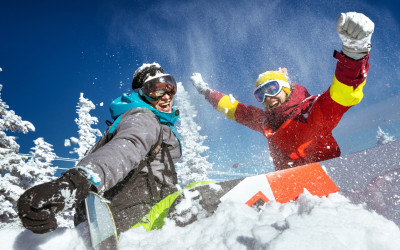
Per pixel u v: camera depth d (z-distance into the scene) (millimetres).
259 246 963
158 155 2020
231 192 1429
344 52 2078
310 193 1370
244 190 1435
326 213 1072
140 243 1279
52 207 988
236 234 1094
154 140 1713
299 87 3182
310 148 2826
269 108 3189
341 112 2539
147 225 1620
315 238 914
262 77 3221
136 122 1658
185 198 1435
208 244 1107
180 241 1212
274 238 946
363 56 2051
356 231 965
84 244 1258
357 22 1791
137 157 1441
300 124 2871
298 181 1437
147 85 2162
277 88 3061
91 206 1238
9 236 1369
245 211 1270
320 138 2768
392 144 1410
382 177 1307
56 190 980
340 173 1412
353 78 2193
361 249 934
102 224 1210
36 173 9469
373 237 933
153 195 1863
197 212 1382
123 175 1339
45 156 10539
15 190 8484
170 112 2260
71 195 1029
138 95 2188
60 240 1359
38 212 936
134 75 2307
